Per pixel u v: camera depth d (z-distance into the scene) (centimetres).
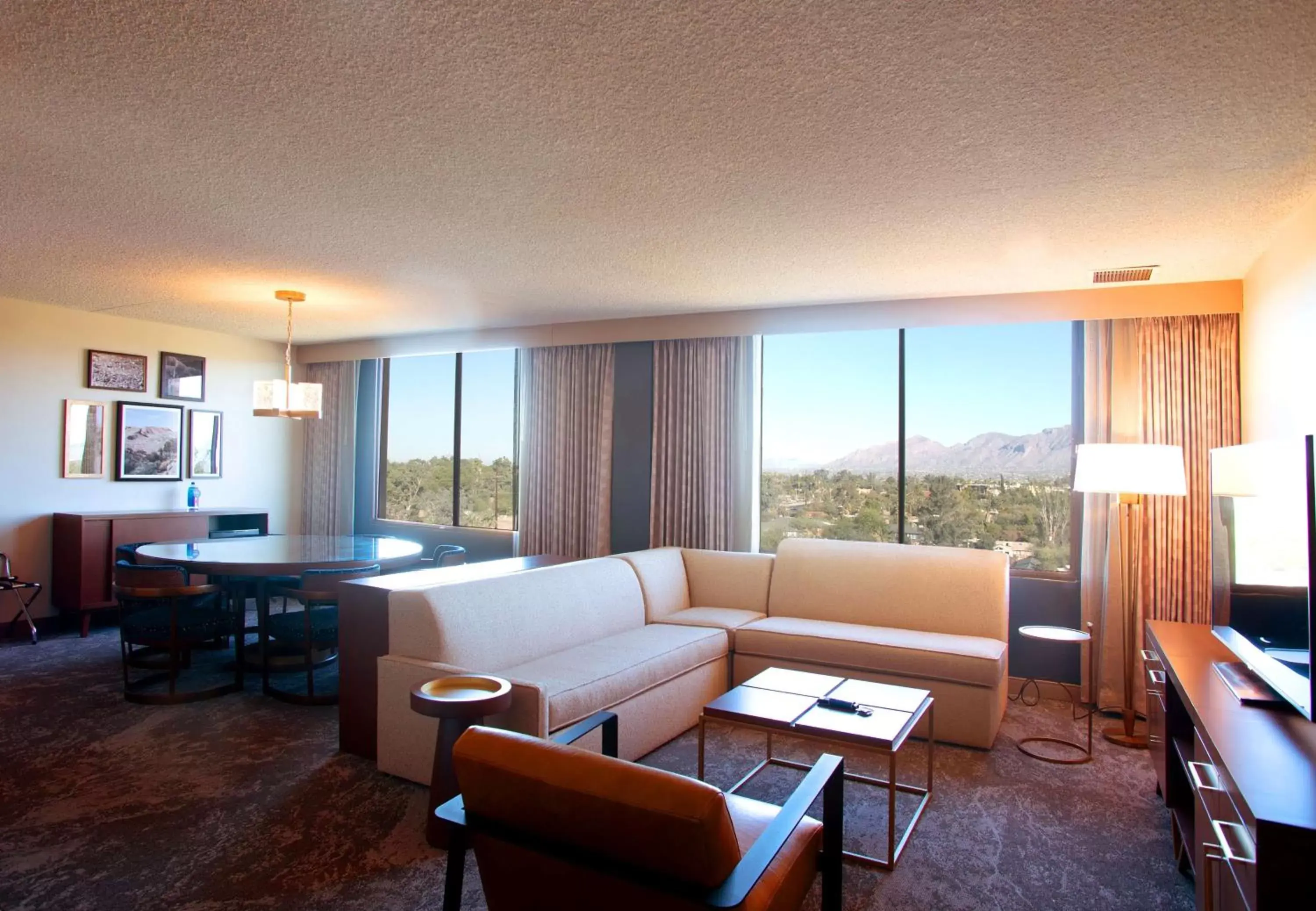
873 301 497
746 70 211
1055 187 295
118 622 603
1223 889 170
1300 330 317
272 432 729
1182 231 343
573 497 606
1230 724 204
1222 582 279
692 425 559
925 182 291
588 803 146
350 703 342
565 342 603
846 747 370
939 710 376
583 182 297
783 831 164
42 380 564
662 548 512
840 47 198
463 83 220
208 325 642
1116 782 330
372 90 225
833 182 293
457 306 543
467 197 316
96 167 286
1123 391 442
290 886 235
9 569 543
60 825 273
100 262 428
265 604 444
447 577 382
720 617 457
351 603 342
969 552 438
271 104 234
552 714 288
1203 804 187
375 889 234
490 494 669
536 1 180
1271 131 244
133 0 181
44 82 221
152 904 225
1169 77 211
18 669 472
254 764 330
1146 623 358
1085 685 445
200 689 432
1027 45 196
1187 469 425
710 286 468
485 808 163
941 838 277
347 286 480
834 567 465
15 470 552
